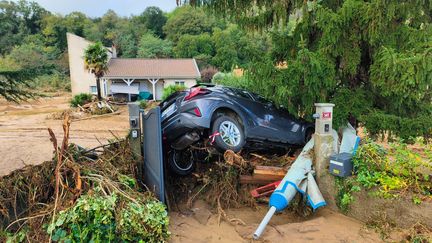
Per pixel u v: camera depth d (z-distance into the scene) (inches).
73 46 1154.7
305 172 172.9
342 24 199.0
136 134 178.5
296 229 149.8
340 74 229.5
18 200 142.6
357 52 210.1
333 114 215.3
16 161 318.0
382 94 204.1
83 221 121.6
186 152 213.6
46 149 372.2
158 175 164.6
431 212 129.1
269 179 192.2
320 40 217.2
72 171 146.2
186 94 193.3
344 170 161.3
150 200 147.2
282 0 227.1
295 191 164.9
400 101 210.1
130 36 1993.1
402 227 137.8
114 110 832.3
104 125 600.7
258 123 209.2
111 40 1998.0
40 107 1002.7
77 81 1167.6
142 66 1184.8
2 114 815.1
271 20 241.1
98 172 147.9
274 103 224.8
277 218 173.3
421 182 144.6
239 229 155.9
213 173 202.5
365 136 201.3
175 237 146.2
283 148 230.7
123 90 1114.1
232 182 192.4
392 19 201.5
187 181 212.4
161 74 1125.7
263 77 205.3
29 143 410.0
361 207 153.3
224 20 244.7
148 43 1820.9
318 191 167.5
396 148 164.7
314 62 194.7
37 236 121.6
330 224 153.3
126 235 123.8
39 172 151.0
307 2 222.4
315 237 142.1
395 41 204.4
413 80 177.3
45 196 146.2
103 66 886.4
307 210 171.2
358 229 145.9
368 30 197.8
